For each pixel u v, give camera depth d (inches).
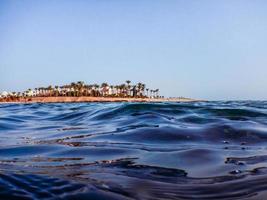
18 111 753.6
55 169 153.8
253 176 139.1
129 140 233.1
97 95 6747.1
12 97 5979.3
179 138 234.5
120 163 164.4
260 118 371.6
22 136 287.7
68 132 305.4
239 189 122.9
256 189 122.5
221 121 330.6
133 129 281.1
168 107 508.4
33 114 612.7
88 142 232.8
